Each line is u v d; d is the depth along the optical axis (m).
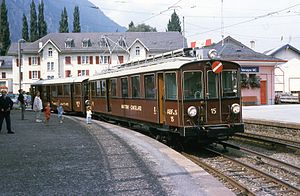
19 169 9.35
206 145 15.34
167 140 15.06
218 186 7.63
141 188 7.52
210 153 14.05
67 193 7.22
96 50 76.00
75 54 76.38
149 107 15.51
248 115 23.78
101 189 7.48
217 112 13.30
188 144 14.95
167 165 9.69
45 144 13.45
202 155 13.73
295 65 58.34
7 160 10.48
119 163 10.01
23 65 78.81
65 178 8.41
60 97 33.28
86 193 7.21
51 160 10.47
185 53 14.75
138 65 18.17
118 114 19.72
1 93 16.72
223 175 9.85
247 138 17.28
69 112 32.09
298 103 41.12
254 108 31.23
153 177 8.42
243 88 36.09
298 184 9.41
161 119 14.63
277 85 56.84
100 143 13.66
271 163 12.05
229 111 13.45
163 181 8.06
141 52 75.06
